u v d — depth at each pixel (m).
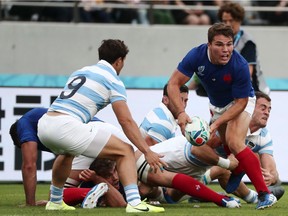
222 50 22.84
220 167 25.69
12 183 39.16
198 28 52.28
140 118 39.50
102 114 39.09
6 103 39.16
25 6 52.59
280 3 53.84
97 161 25.09
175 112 25.45
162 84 46.12
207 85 24.27
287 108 39.38
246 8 52.41
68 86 22.52
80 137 21.77
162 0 53.41
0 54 51.69
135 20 53.06
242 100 23.56
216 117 25.11
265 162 28.53
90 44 52.06
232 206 24.52
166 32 52.19
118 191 25.11
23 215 21.42
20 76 45.84
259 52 52.62
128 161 21.89
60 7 52.69
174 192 26.36
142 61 52.06
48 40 51.88
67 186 25.52
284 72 52.62
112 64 22.75
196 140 23.16
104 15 52.91
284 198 30.14
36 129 24.80
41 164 38.53
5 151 38.81
